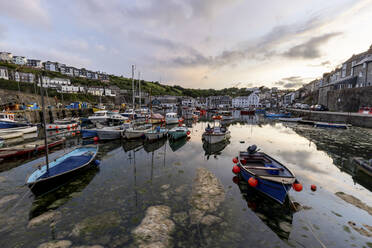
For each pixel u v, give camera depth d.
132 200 8.38
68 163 10.71
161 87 164.62
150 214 7.32
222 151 17.36
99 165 12.94
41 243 5.80
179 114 62.44
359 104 37.44
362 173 11.44
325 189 9.45
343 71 54.88
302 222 6.86
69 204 8.02
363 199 8.48
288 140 22.48
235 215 7.31
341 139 22.72
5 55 87.94
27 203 8.05
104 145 19.02
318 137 24.20
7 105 34.81
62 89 70.75
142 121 35.53
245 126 37.66
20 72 64.38
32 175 8.90
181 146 19.30
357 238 6.01
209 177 11.10
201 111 72.44
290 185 7.48
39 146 15.32
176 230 6.44
